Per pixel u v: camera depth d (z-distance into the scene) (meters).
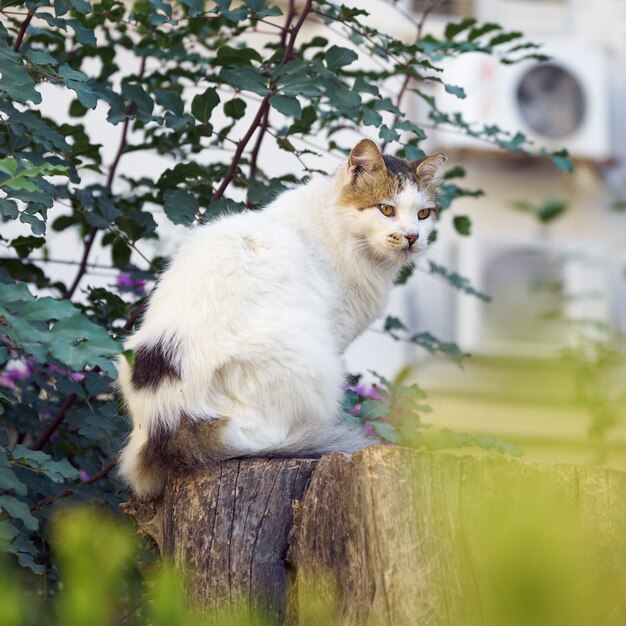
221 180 8.12
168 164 11.63
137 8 8.43
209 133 7.46
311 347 5.84
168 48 8.18
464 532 4.62
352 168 7.18
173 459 5.66
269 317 5.84
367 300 7.23
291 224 7.01
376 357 13.26
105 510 6.68
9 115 6.20
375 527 4.66
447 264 14.68
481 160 14.92
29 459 5.20
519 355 3.68
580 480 4.77
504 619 2.49
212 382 5.69
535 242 10.84
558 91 15.36
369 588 4.68
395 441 6.14
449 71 14.74
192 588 5.23
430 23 14.92
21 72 5.70
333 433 5.80
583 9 15.62
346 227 7.13
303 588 4.97
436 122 8.66
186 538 5.35
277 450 5.66
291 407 5.76
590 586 4.64
